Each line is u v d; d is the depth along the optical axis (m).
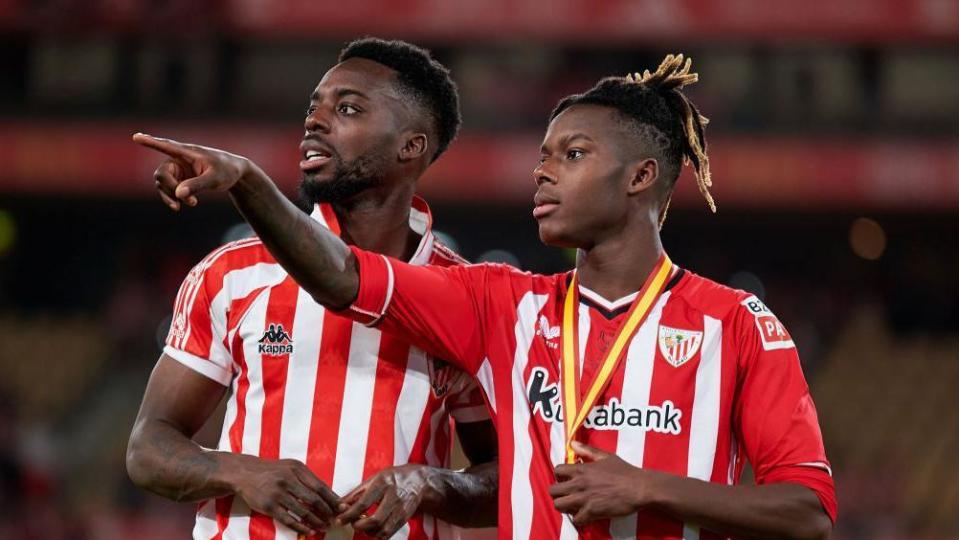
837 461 49.81
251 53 60.97
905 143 54.41
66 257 65.12
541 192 10.30
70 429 52.09
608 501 9.16
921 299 61.12
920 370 55.44
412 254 11.27
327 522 9.81
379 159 10.76
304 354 10.46
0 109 58.78
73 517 42.09
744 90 60.12
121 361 56.69
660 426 9.81
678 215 60.53
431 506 10.27
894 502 43.91
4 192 57.34
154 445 10.15
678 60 10.80
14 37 59.84
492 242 64.38
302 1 55.00
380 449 10.42
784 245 63.34
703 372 9.96
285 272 10.58
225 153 8.68
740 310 10.20
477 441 11.42
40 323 60.56
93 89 60.12
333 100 10.80
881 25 54.56
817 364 56.47
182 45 60.56
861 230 62.16
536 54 59.97
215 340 10.55
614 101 10.41
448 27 55.09
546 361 10.16
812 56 60.09
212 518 10.50
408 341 10.25
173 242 64.94
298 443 10.36
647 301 10.20
